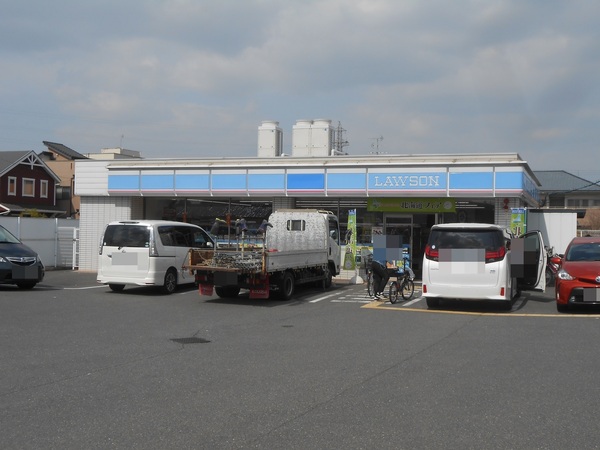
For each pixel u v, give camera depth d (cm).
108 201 2422
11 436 513
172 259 1675
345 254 2055
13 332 1023
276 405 609
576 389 673
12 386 675
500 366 788
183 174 2264
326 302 1528
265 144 2673
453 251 1339
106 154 4534
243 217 2273
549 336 1017
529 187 2136
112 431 528
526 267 1566
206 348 905
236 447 491
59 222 2623
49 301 1452
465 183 1950
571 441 509
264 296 1477
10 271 1633
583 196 5909
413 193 2005
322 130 2567
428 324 1158
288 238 1712
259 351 884
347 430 534
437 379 719
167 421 556
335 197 2117
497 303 1502
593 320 1207
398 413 585
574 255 1409
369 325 1145
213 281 1488
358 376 732
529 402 623
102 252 1662
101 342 945
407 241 2114
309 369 768
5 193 4491
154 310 1334
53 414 575
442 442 506
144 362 804
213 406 604
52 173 4938
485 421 561
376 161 2095
